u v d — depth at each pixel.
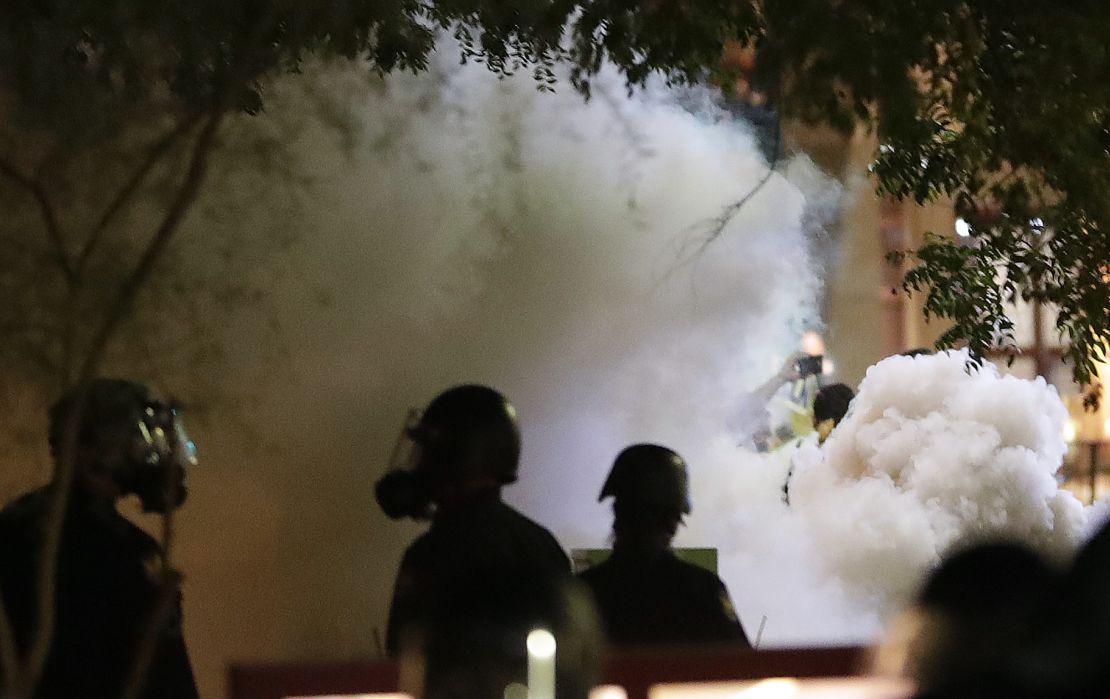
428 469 8.98
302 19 9.17
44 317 8.93
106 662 8.62
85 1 9.58
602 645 6.10
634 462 9.69
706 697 6.70
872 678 6.77
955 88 13.53
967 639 5.37
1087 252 13.95
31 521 8.75
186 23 9.66
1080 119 12.98
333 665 6.38
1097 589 5.23
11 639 6.29
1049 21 12.55
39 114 9.44
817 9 12.13
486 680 5.39
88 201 9.52
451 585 5.88
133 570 8.88
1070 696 5.19
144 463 9.02
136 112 9.64
